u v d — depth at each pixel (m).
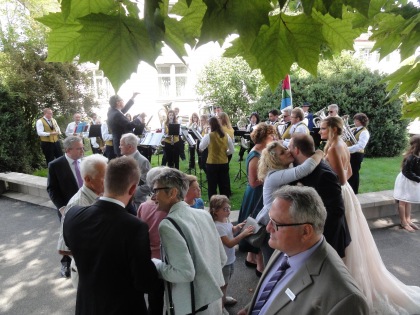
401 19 0.93
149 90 15.08
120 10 0.67
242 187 6.67
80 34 0.64
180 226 1.84
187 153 11.34
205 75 13.62
